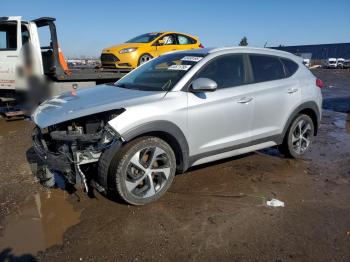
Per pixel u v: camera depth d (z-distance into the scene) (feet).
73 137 10.71
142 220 11.28
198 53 14.49
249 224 11.13
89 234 10.48
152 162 11.99
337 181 14.85
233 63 14.61
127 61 35.14
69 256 9.46
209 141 13.47
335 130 25.32
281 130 16.16
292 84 16.33
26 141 20.48
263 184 14.33
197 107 12.78
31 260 9.27
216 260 9.34
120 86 14.58
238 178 14.88
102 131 10.94
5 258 9.32
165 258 9.41
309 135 17.79
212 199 12.85
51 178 13.56
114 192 11.84
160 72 14.26
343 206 12.47
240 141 14.49
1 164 16.28
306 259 9.41
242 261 9.32
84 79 26.89
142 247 9.87
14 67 25.43
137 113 11.38
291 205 12.49
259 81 15.21
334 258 9.46
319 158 17.99
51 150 11.80
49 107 12.54
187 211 11.91
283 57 16.78
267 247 9.91
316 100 17.43
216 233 10.59
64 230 10.69
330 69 146.82
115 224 11.03
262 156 17.94
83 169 11.68
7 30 25.30
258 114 14.90
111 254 9.55
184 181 14.40
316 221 11.36
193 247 9.89
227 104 13.66
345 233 10.66
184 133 12.57
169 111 12.03
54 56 25.36
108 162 11.09
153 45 37.19
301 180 14.87
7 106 27.27
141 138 11.64
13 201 12.52
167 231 10.67
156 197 12.34
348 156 18.47
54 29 25.20
